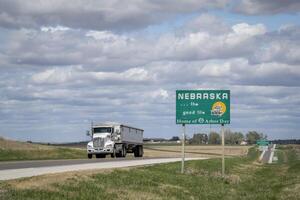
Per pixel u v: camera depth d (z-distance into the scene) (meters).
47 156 62.22
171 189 26.25
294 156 97.38
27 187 19.52
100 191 21.31
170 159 54.03
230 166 50.94
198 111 36.25
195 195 26.28
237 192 30.00
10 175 24.84
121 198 20.91
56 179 22.41
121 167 33.53
